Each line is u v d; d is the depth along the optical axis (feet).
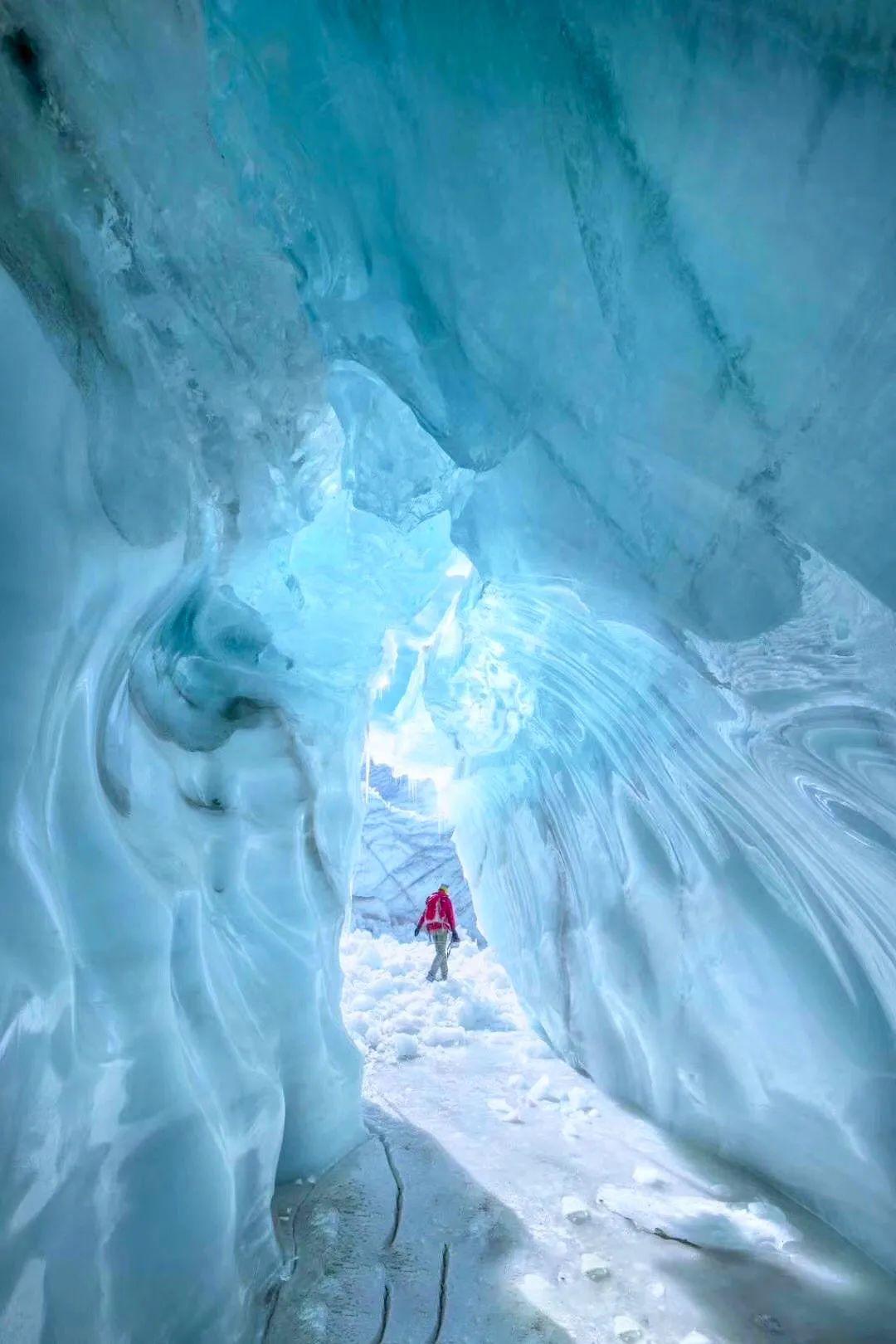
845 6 6.14
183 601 11.02
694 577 8.61
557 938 19.71
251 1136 9.27
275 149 8.91
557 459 9.64
